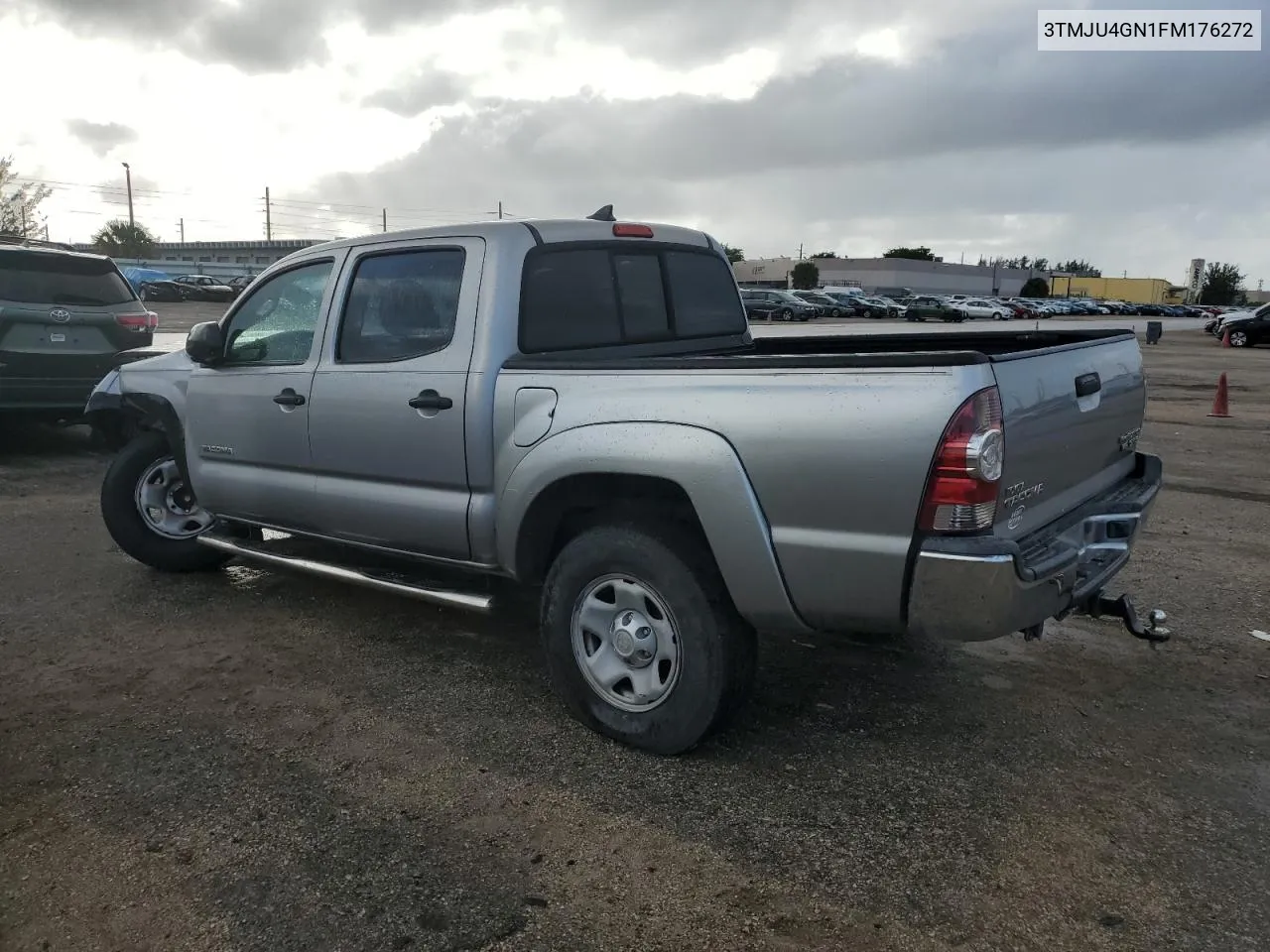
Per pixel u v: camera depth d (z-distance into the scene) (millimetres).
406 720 3939
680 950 2609
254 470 4953
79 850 3045
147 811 3260
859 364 3041
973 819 3223
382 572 4484
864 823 3197
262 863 2977
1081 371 3619
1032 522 3336
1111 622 5121
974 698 4168
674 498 3559
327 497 4551
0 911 2760
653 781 3457
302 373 4578
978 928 2688
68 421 9469
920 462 2930
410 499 4203
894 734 3830
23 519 7176
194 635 4883
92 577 5812
